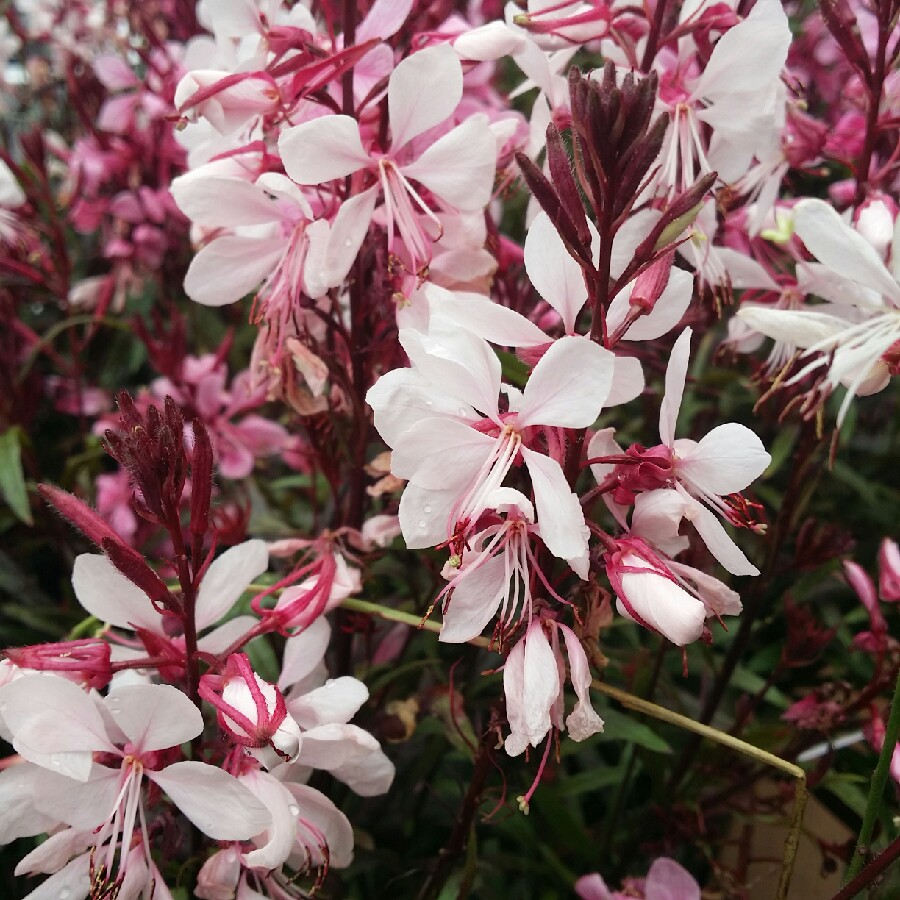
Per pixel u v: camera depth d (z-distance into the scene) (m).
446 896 0.14
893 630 0.21
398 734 0.16
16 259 0.24
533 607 0.11
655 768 0.17
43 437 0.28
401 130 0.13
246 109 0.13
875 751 0.16
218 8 0.14
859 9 0.18
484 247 0.15
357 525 0.16
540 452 0.11
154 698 0.10
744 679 0.19
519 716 0.10
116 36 0.29
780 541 0.17
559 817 0.16
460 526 0.10
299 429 0.19
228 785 0.11
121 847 0.11
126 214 0.24
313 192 0.14
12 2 0.34
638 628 0.20
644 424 0.19
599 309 0.11
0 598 0.24
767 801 0.17
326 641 0.13
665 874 0.14
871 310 0.12
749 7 0.15
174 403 0.11
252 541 0.13
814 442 0.16
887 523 0.22
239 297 0.15
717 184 0.15
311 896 0.13
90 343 0.29
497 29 0.14
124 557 0.11
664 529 0.11
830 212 0.12
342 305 0.16
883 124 0.15
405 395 0.11
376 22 0.14
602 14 0.14
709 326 0.19
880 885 0.13
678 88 0.14
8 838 0.11
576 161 0.10
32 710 0.10
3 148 0.25
